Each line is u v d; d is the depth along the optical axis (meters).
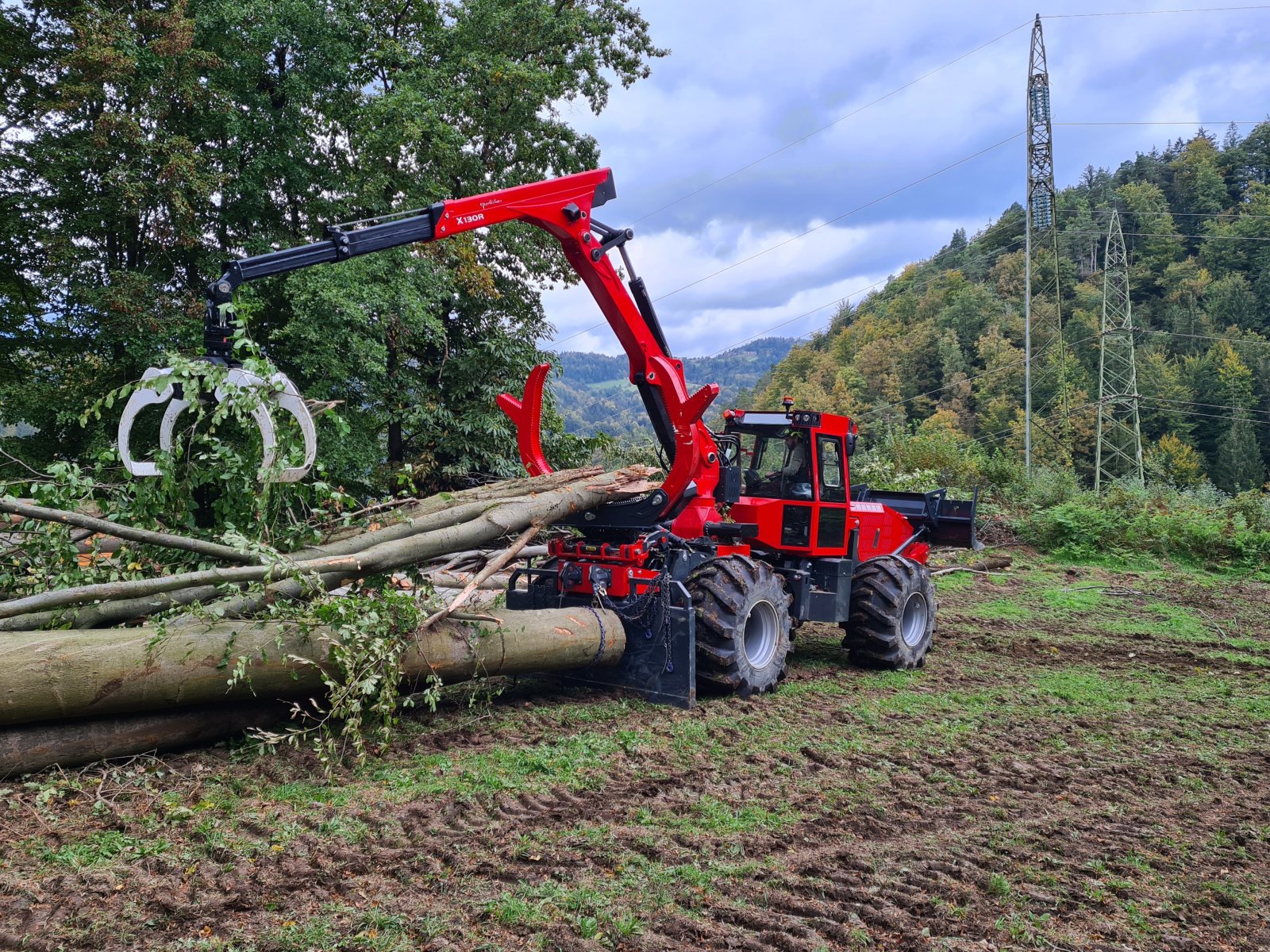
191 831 3.59
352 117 15.32
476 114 16.86
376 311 14.11
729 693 6.43
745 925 3.09
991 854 3.85
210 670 4.22
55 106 12.77
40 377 14.09
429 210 5.73
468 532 5.58
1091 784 4.95
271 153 14.86
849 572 7.79
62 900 2.98
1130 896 3.51
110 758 4.20
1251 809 4.62
